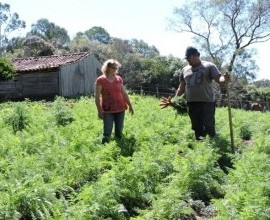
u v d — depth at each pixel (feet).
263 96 189.26
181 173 26.07
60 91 121.39
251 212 20.20
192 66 36.86
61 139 32.01
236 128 45.75
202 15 190.19
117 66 33.47
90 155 27.50
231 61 189.26
